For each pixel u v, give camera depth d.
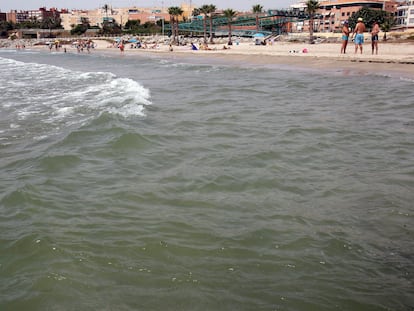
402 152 9.19
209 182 7.50
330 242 5.38
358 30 34.91
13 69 37.62
